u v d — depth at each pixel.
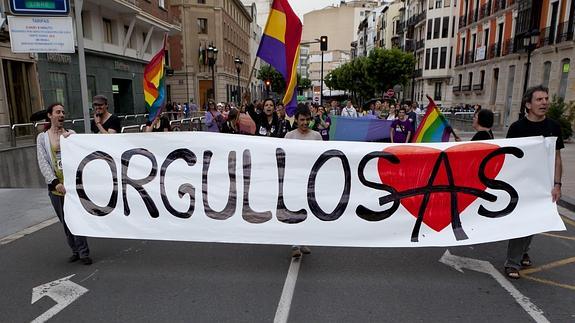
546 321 3.23
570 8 19.23
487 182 4.08
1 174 8.57
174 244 4.95
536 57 22.64
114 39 23.02
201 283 3.90
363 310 3.40
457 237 4.09
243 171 4.26
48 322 3.25
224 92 45.44
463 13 36.41
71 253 4.70
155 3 26.77
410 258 4.49
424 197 4.15
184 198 4.30
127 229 4.32
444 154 4.10
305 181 4.24
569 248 4.81
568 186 7.55
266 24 5.87
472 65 33.69
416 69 48.88
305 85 82.56
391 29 66.19
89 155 4.28
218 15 43.44
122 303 3.54
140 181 4.30
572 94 18.86
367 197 4.20
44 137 4.21
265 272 4.14
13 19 5.90
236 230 4.29
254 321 3.25
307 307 3.46
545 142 3.98
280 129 6.80
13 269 4.25
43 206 6.72
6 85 14.82
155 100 7.26
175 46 41.97
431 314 3.34
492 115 4.84
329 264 4.34
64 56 17.98
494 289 3.76
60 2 6.00
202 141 4.27
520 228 3.96
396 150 4.16
